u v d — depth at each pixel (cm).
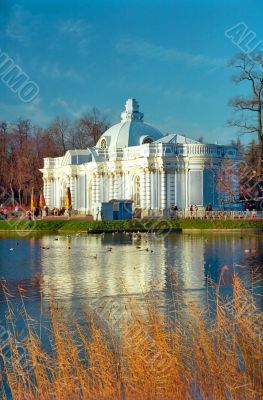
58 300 2741
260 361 1471
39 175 12950
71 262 4375
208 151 9438
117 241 6581
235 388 1412
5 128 12912
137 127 11050
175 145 9481
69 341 1614
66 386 1469
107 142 11094
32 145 12888
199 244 5897
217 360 1475
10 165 12619
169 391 1445
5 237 7444
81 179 11238
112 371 1504
